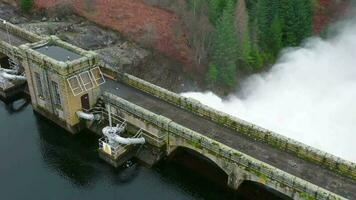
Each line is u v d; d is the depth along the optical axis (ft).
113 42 290.15
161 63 281.13
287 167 168.25
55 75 199.62
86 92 206.39
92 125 212.02
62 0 314.96
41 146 203.82
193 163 193.88
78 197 174.19
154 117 189.37
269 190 176.55
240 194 176.55
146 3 327.67
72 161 194.90
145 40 285.84
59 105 211.20
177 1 315.17
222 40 271.28
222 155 173.27
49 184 180.86
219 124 192.85
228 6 277.44
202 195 177.58
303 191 155.84
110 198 174.29
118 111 204.03
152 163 190.60
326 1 370.94
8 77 234.79
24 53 211.20
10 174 185.26
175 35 294.05
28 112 230.89
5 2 326.65
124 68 266.57
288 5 312.29
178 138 185.68
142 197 175.32
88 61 203.31
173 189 180.04
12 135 211.00
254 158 169.78
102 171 189.06
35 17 314.76
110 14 310.65
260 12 305.32
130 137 200.34
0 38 260.42
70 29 296.92
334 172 165.78
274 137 177.99
